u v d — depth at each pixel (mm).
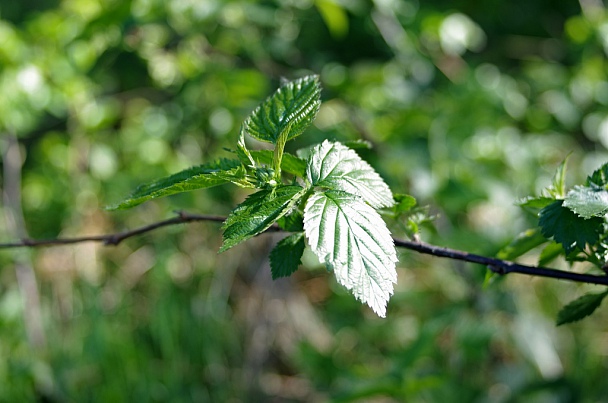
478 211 1252
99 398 1219
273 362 1373
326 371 1230
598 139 1323
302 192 490
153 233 1354
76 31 1122
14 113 1149
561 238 520
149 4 1090
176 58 1206
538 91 1383
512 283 1188
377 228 480
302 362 1248
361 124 1096
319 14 1433
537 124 1307
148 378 1249
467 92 1213
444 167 1090
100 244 1357
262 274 1380
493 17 1641
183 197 1225
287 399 1328
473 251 995
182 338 1309
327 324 1361
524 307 1207
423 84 1281
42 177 1376
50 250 1344
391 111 1162
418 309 1261
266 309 1366
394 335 1272
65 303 1313
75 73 1150
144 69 1446
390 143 1058
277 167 500
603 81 1325
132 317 1324
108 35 1158
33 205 1390
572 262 557
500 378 1191
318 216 480
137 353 1261
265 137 507
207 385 1302
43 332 1268
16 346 1236
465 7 1571
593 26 1304
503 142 1179
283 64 1350
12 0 1646
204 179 495
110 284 1337
